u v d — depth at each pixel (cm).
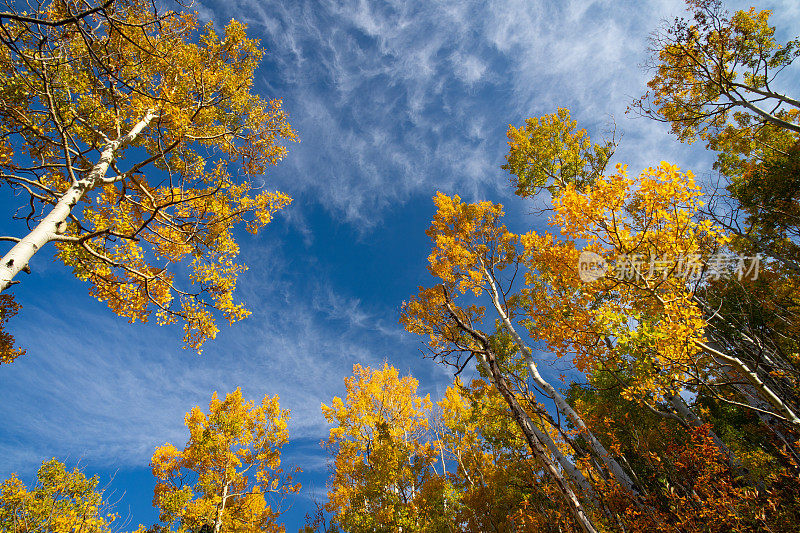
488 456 1139
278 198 764
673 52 856
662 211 492
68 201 465
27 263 392
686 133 988
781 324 723
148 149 763
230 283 707
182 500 1112
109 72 455
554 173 1238
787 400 502
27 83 461
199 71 728
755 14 787
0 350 599
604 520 552
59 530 820
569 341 561
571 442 560
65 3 299
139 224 679
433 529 932
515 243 1145
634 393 529
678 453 568
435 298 914
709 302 724
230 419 1284
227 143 902
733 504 479
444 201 1219
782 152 879
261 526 1325
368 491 982
